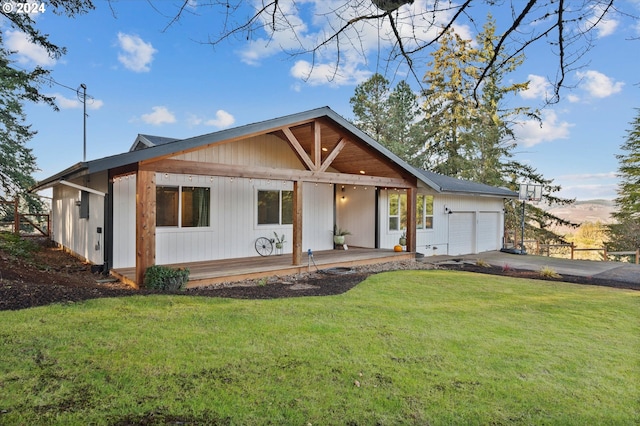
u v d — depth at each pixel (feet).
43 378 9.59
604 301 21.08
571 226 81.41
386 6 8.34
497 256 45.80
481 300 20.89
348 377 10.52
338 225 44.14
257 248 34.12
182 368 10.61
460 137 71.87
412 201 37.40
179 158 29.32
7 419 7.81
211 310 16.49
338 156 36.06
